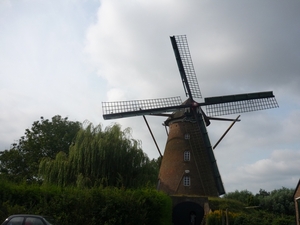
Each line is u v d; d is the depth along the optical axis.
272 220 33.09
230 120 35.25
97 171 28.66
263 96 36.62
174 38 36.09
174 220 32.12
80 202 19.27
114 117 34.31
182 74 36.47
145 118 35.81
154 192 23.84
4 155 42.84
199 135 35.47
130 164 29.81
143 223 20.66
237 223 29.62
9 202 18.78
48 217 15.01
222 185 34.66
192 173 34.72
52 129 45.59
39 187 21.53
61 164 29.02
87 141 29.31
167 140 37.69
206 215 30.81
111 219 19.27
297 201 33.97
